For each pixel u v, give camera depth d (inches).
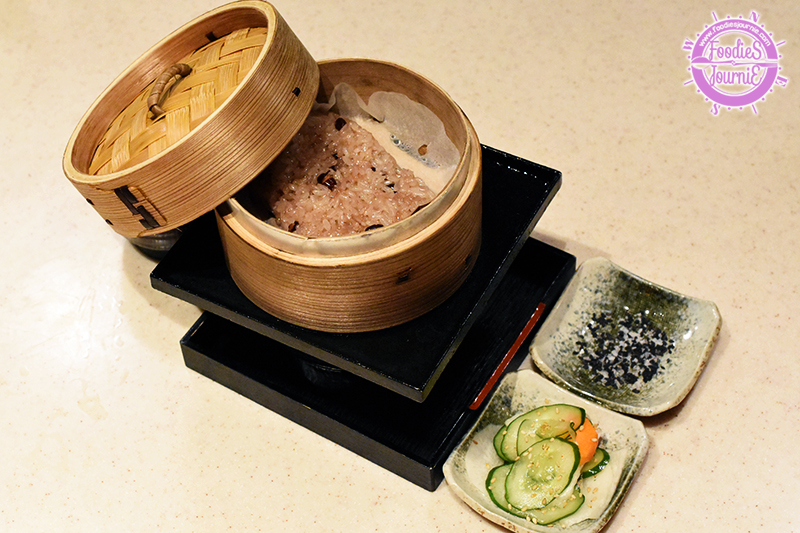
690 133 27.5
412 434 22.6
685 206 26.2
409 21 30.5
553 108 28.2
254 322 21.8
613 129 27.7
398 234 19.9
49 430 23.9
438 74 29.2
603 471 21.9
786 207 26.0
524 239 22.8
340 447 23.4
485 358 23.7
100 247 26.7
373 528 22.3
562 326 23.7
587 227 26.0
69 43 31.2
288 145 22.0
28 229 27.2
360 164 21.8
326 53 29.9
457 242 20.7
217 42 22.0
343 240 19.7
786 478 22.3
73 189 27.9
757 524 21.9
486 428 22.5
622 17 30.1
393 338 21.4
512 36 29.9
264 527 22.4
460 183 20.4
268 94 20.3
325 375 23.4
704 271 25.1
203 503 22.7
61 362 24.9
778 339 24.0
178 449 23.5
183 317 25.4
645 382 23.1
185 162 20.0
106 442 23.7
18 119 29.5
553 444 21.5
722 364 23.8
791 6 30.1
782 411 23.1
